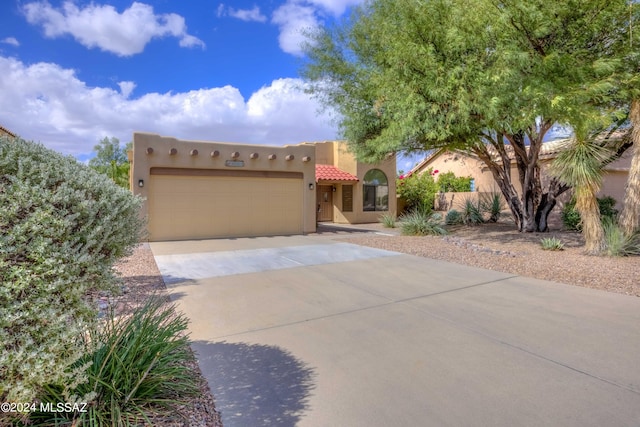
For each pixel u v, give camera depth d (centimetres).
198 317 521
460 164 2338
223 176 1452
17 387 201
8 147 227
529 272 796
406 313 537
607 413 289
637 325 480
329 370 363
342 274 800
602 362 376
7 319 196
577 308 553
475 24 862
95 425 240
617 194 1596
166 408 281
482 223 1736
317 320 509
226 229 1462
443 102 916
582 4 834
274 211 1553
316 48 1336
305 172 1609
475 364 374
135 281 734
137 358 295
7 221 207
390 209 2364
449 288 677
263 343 430
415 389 327
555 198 1382
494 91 833
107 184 270
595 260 866
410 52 916
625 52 885
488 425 274
